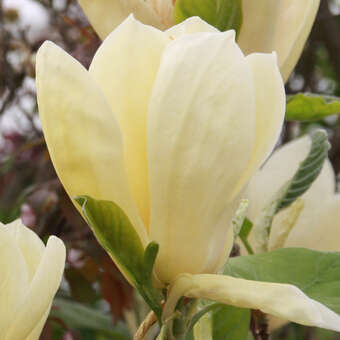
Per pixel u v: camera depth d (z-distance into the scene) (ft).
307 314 1.16
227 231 1.29
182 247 1.27
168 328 1.29
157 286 1.29
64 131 1.26
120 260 1.28
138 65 1.28
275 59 1.28
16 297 1.27
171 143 1.23
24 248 1.34
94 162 1.26
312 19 1.65
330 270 1.58
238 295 1.21
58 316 2.93
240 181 1.27
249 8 1.59
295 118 1.86
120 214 1.25
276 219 1.93
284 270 1.59
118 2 1.65
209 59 1.23
